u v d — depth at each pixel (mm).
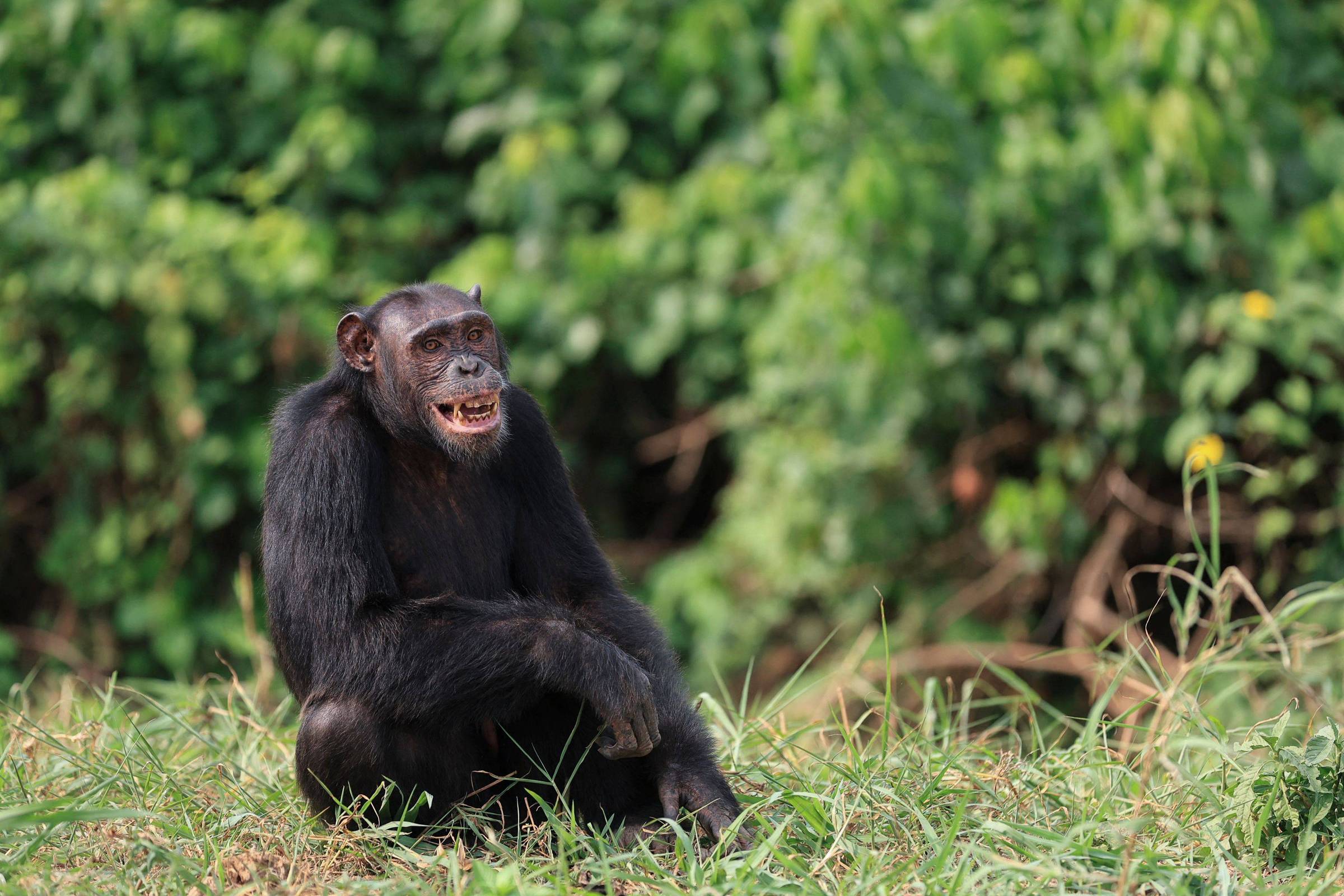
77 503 21016
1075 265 18938
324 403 10016
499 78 20578
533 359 20422
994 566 19609
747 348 20375
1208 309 18453
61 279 19391
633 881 8164
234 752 11500
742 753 11180
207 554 21234
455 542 10078
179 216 19469
